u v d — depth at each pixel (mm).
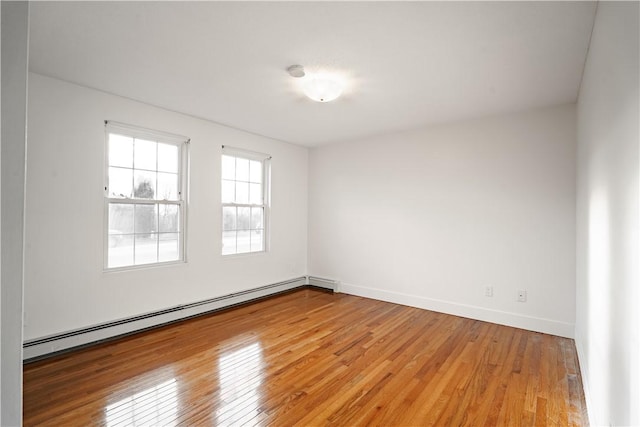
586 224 2295
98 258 2961
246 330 3293
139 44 2135
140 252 3316
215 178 3941
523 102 3125
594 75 1826
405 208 4266
